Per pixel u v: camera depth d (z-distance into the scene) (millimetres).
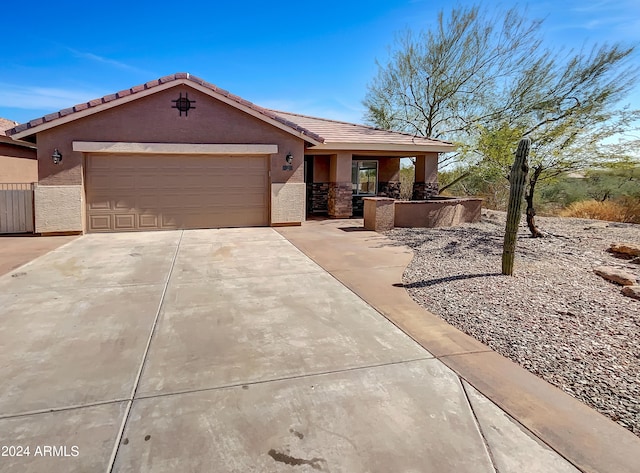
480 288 6371
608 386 3449
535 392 3371
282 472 2418
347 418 2980
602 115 12750
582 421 2965
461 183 26500
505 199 24828
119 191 11992
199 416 2977
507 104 21453
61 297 5805
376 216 12594
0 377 3502
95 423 2865
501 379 3588
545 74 19750
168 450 2594
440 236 11680
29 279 6758
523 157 6914
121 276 7000
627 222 15211
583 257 8766
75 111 10961
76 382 3436
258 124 12719
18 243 10117
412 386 3455
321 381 3521
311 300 5836
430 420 2967
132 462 2477
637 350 4121
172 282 6660
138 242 10367
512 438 2770
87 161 11672
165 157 12281
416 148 16375
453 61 22922
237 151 12469
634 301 5664
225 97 12078
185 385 3420
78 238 10914
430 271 7594
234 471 2420
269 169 13164
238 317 5094
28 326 4699
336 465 2488
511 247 7109
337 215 16312
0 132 14758
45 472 2367
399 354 4086
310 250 9555
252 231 12375
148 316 5078
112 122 11477
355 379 3566
